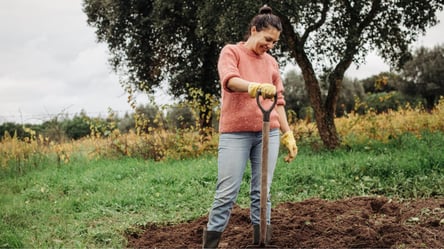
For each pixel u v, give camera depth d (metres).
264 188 4.09
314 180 8.40
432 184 7.61
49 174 10.82
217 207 4.21
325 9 12.79
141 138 13.70
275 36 4.21
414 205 6.04
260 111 4.19
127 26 18.92
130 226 5.92
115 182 9.45
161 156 12.98
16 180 10.62
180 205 7.12
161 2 15.95
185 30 18.30
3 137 13.72
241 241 4.87
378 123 14.52
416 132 13.67
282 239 4.75
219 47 18.08
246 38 4.43
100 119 14.37
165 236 5.39
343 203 6.17
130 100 13.56
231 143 4.19
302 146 13.45
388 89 41.25
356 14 12.82
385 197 6.73
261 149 4.30
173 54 18.92
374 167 8.68
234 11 11.71
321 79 13.90
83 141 15.38
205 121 15.11
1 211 6.94
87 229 5.85
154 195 7.83
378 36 13.13
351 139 13.27
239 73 4.23
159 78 19.23
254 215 4.50
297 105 34.19
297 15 11.62
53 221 6.39
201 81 18.69
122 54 19.47
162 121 13.69
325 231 4.90
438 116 15.66
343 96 34.03
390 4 12.91
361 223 5.05
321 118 13.02
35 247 5.10
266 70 4.36
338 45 12.88
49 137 14.23
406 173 8.45
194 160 11.58
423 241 4.55
